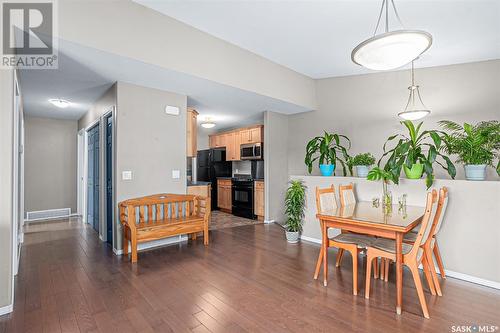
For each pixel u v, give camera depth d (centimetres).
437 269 273
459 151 274
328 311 204
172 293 233
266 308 209
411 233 271
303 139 536
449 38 295
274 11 268
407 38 164
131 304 214
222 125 705
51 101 428
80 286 246
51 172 579
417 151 297
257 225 513
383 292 236
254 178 604
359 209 279
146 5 264
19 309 205
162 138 368
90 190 511
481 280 251
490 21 263
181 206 394
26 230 464
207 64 319
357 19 278
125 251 336
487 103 342
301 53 373
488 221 248
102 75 306
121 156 331
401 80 409
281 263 307
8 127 199
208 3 258
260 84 386
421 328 182
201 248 363
